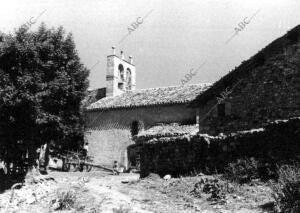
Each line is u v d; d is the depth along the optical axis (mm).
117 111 38875
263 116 22219
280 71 22062
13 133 21406
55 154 31750
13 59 20547
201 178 15766
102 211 12125
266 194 13227
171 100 35312
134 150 37125
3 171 23016
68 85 21750
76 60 22875
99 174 30078
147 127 36594
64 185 17203
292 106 21297
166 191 15477
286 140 15367
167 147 19484
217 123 23984
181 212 12234
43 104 21203
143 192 15625
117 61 45062
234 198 13367
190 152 18609
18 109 20594
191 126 31906
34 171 21234
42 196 14961
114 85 44031
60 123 22266
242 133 16984
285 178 11836
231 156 17125
